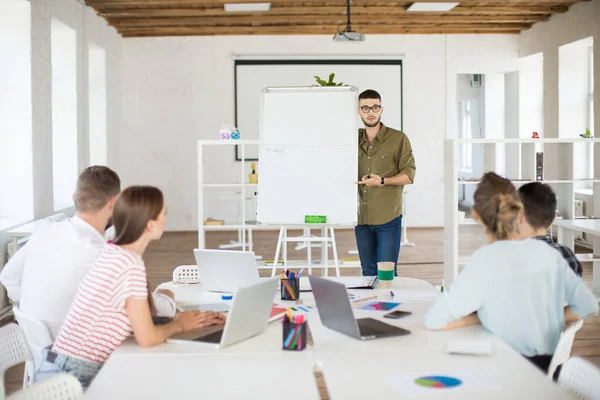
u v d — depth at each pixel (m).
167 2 7.68
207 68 9.88
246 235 9.57
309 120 4.29
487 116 11.45
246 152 9.94
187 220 10.04
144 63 9.83
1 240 5.18
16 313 2.51
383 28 9.62
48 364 2.18
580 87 8.65
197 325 2.27
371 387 1.71
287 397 1.66
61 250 2.51
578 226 5.09
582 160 8.71
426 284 3.05
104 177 2.58
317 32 9.57
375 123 4.12
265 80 9.89
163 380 1.79
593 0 7.67
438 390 1.68
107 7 8.03
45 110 6.36
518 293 2.13
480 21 8.95
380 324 2.30
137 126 9.89
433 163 10.10
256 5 7.84
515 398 1.62
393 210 4.14
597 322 4.80
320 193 4.21
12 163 5.95
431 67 9.98
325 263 5.46
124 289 2.11
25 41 5.88
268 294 2.20
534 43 9.41
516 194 2.23
